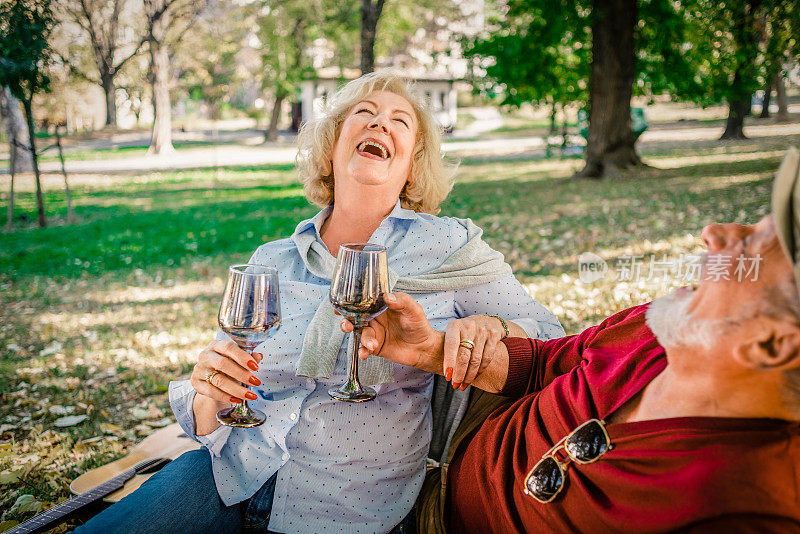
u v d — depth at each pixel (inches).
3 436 138.3
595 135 547.2
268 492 70.8
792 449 42.6
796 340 41.1
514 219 365.4
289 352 72.9
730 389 43.8
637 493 45.9
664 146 779.4
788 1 410.3
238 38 1534.2
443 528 66.3
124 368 174.2
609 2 519.8
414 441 73.3
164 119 1155.9
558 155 844.6
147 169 868.0
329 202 91.0
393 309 58.8
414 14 1267.2
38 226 442.3
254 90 2138.3
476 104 2244.1
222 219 454.0
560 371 65.6
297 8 1221.7
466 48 579.2
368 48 693.9
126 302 245.3
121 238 385.7
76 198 588.1
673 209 337.1
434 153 87.0
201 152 1178.6
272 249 83.5
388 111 80.7
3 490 114.9
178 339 195.8
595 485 49.7
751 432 43.1
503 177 623.5
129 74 1774.1
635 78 581.6
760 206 314.8
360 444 70.3
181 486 68.0
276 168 856.3
